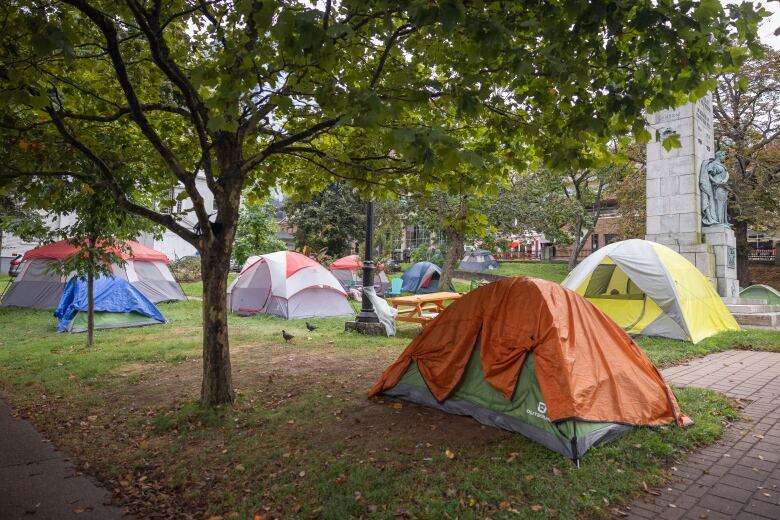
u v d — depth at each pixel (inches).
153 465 164.9
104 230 357.7
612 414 169.2
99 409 224.7
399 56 220.1
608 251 402.6
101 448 180.1
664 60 151.5
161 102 249.3
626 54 172.6
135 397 240.4
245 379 263.6
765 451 165.5
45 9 182.2
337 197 1311.5
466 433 179.8
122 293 492.7
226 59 152.1
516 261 1537.9
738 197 883.4
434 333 215.3
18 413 222.8
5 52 171.5
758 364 293.4
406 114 214.7
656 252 389.4
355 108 127.7
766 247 1299.2
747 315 481.4
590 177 1237.1
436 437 177.0
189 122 271.4
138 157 269.0
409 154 119.5
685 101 175.2
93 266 365.1
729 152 904.9
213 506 136.0
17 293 633.6
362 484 142.4
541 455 158.1
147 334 439.8
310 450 169.8
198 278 1042.7
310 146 273.3
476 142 230.8
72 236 368.8
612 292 448.1
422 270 872.9
